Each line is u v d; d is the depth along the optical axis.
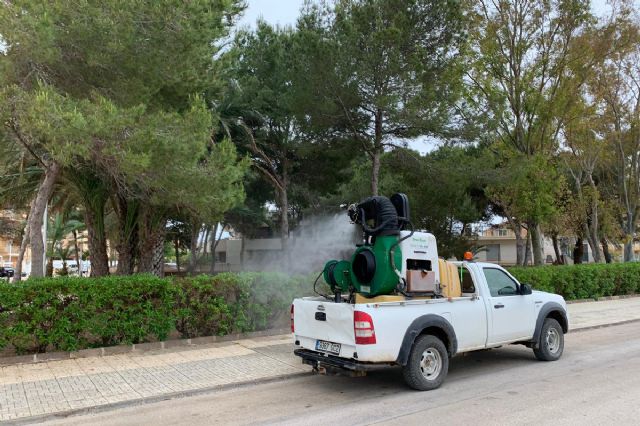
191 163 9.61
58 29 8.93
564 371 8.00
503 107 17.00
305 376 7.97
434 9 13.76
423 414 5.89
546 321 8.84
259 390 7.21
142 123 9.05
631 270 20.38
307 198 27.61
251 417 5.96
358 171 21.28
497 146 18.64
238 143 18.75
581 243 35.81
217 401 6.67
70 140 8.19
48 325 8.63
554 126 19.94
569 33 17.78
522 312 8.37
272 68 18.73
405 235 7.35
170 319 9.66
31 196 18.86
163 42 9.94
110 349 9.12
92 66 9.59
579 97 19.16
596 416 5.68
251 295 10.76
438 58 14.29
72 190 16.45
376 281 7.19
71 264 51.44
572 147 22.44
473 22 17.23
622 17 18.53
